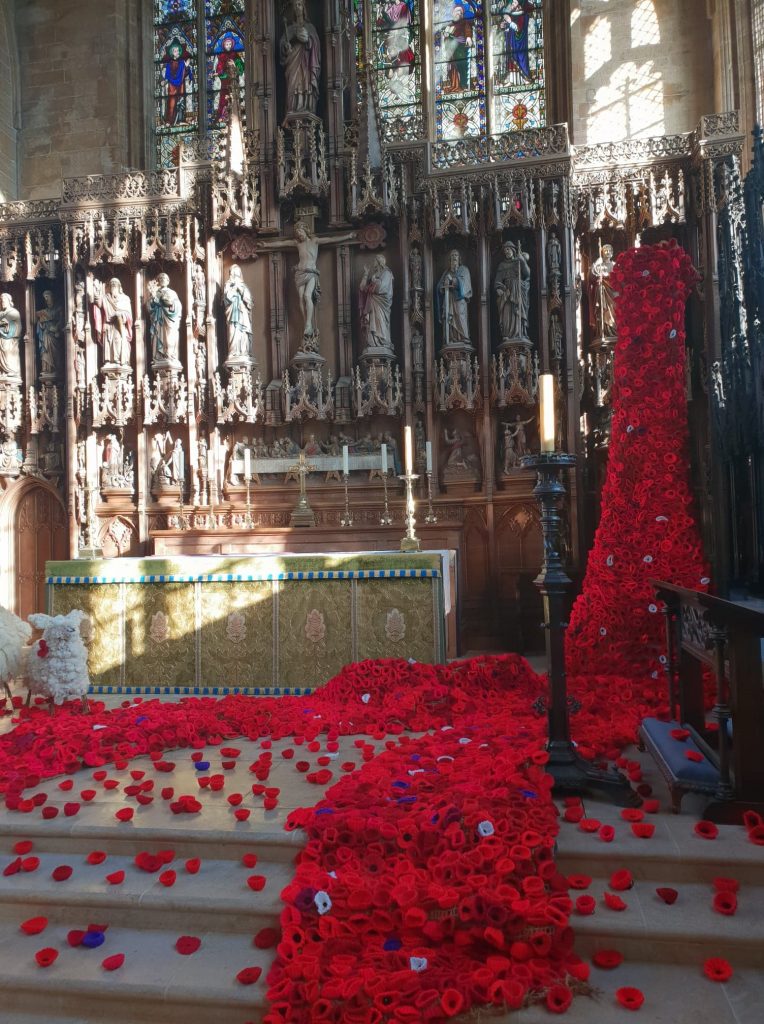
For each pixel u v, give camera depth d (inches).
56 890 166.9
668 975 143.0
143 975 144.1
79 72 677.3
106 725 272.5
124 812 189.8
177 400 567.5
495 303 545.0
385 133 572.4
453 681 307.4
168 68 690.2
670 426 321.7
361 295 553.6
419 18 649.0
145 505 569.6
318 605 337.7
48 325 613.9
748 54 546.6
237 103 573.0
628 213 540.7
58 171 674.2
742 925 146.9
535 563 522.6
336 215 563.2
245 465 519.8
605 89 609.0
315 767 232.7
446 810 169.6
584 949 148.8
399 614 331.9
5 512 620.4
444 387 539.8
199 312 572.1
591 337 550.6
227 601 344.8
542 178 529.3
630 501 322.7
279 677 339.0
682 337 326.3
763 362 398.9
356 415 546.6
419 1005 128.8
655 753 206.1
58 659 290.8
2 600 614.9
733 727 182.9
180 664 347.6
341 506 549.3
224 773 228.7
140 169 670.5
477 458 544.7
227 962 148.2
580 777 196.9
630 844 170.1
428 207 544.4
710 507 509.4
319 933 147.1
